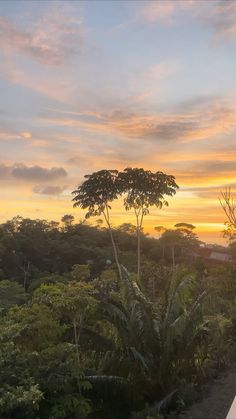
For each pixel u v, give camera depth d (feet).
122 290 37.09
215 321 39.91
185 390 31.94
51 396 29.94
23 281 257.75
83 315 34.83
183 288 37.11
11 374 27.86
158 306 38.81
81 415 29.19
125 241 301.22
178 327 34.17
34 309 34.86
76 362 31.35
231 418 22.15
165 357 33.81
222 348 40.37
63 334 36.35
